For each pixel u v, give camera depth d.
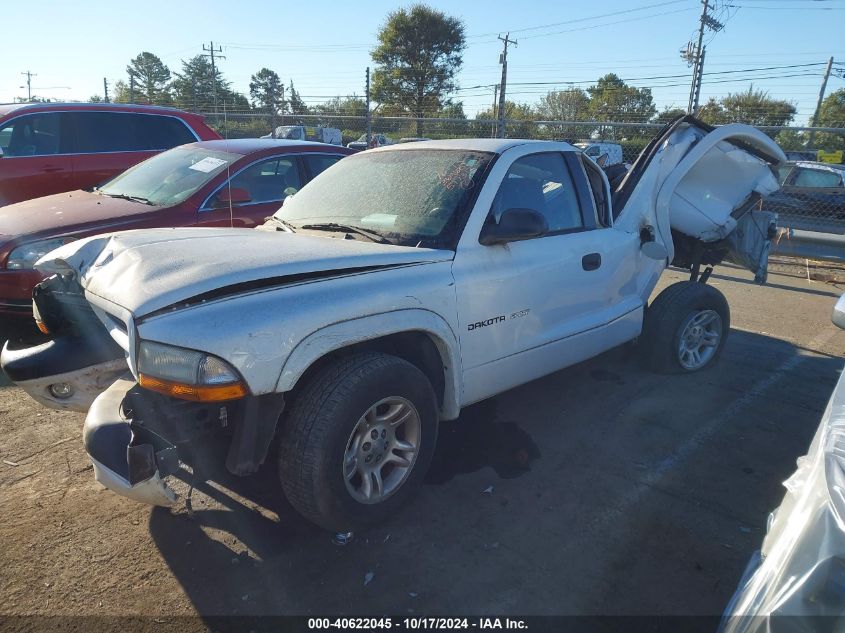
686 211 4.98
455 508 3.18
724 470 3.56
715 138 4.74
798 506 1.73
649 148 4.73
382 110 39.72
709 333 5.11
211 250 2.89
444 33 40.62
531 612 2.49
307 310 2.55
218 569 2.73
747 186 5.19
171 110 8.41
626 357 5.32
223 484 3.35
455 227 3.27
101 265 2.90
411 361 3.21
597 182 4.34
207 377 2.31
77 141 7.63
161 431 2.53
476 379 3.37
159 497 2.47
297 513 3.12
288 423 2.65
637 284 4.57
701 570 2.73
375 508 2.86
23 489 3.32
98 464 2.46
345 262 2.82
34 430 3.95
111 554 2.82
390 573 2.71
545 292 3.66
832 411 2.05
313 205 3.86
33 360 2.99
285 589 2.62
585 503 3.22
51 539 2.91
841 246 9.41
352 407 2.64
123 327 2.58
